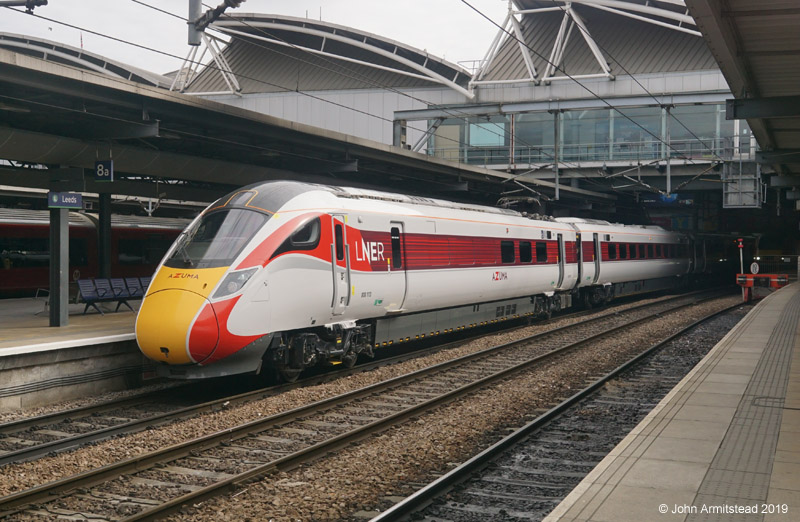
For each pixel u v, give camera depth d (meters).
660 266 36.25
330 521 6.83
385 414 11.19
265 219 12.94
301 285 13.14
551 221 25.36
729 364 13.45
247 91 58.59
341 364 15.62
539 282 23.31
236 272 12.19
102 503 7.24
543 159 48.56
